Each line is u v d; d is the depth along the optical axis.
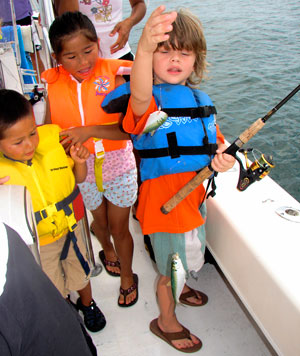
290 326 1.27
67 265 1.57
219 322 1.78
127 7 6.32
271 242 1.44
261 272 1.38
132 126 1.36
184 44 1.29
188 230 1.44
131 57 2.35
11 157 1.24
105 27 2.10
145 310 1.86
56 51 1.44
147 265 2.11
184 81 1.46
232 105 4.64
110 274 2.06
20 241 0.71
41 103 2.92
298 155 3.70
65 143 1.49
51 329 0.72
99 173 1.60
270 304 1.36
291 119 4.28
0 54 1.81
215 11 7.69
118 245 1.81
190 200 1.47
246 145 3.86
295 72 5.28
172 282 1.34
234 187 1.75
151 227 1.48
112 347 1.69
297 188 3.28
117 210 1.74
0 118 1.12
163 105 1.37
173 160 1.38
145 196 1.50
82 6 2.01
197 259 1.55
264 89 4.93
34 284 0.69
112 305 1.89
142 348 1.68
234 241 1.53
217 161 1.28
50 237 1.39
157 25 1.02
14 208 0.79
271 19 7.17
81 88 1.58
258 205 1.62
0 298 0.60
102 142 1.60
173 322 1.68
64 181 1.36
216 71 5.41
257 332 1.73
